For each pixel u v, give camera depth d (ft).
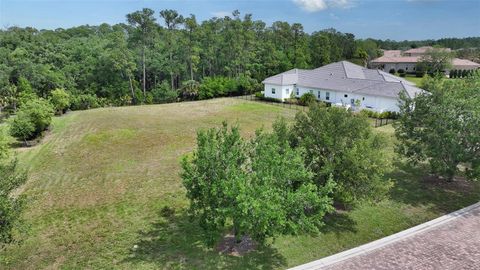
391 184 44.68
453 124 52.65
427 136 55.26
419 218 48.06
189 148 81.41
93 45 199.21
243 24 199.62
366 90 122.21
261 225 32.53
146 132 95.81
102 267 37.88
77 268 37.91
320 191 38.55
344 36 274.36
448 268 34.63
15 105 149.07
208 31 189.37
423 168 66.18
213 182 35.35
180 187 59.16
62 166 71.36
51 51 186.19
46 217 49.90
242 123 106.22
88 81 176.86
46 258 40.04
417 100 57.21
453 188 57.26
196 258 38.91
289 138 45.73
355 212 49.90
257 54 203.41
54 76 163.73
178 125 104.12
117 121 109.70
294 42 237.86
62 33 261.85
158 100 172.04
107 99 170.40
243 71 198.70
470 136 50.93
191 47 183.83
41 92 166.09
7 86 154.81
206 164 35.86
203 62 198.80
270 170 35.86
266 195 32.65
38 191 59.00
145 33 179.83
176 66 186.70
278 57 204.33
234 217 33.78
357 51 266.16
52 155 78.48
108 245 42.37
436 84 56.85
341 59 245.86
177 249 40.91
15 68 162.09
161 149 81.00
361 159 41.91
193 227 46.11
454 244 39.17
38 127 91.76
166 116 118.32
